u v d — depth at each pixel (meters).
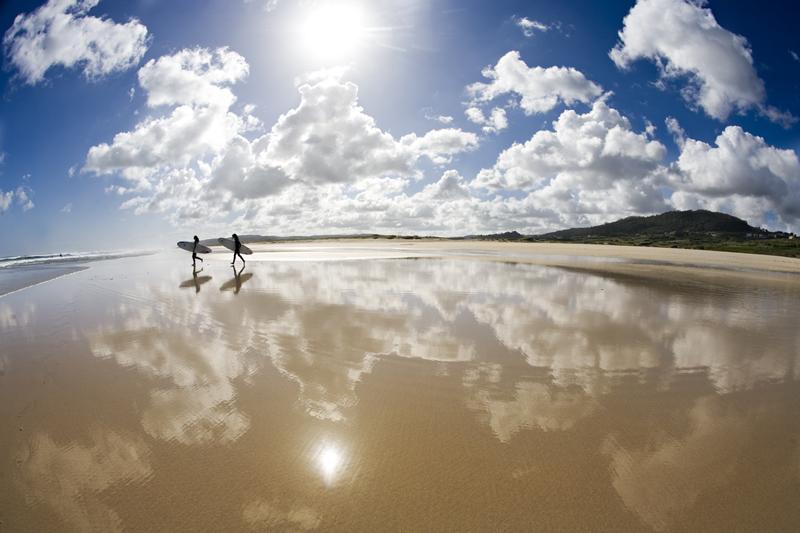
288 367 7.17
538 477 4.09
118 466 4.34
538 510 3.63
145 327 10.08
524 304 12.70
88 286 17.97
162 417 5.39
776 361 7.54
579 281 18.61
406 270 23.41
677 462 4.35
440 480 4.05
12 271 26.80
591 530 3.40
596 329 9.70
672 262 31.84
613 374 6.85
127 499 3.81
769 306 12.95
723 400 5.89
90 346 8.62
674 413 5.48
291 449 4.61
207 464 4.35
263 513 3.61
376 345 8.40
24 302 14.24
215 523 3.50
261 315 11.17
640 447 4.64
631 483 4.00
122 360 7.68
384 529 3.41
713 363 7.42
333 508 3.67
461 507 3.67
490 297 13.95
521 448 4.61
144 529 3.44
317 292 15.12
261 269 25.03
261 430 5.03
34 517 3.60
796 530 3.41
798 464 4.32
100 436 4.96
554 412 5.50
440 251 47.22
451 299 13.55
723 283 18.89
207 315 11.27
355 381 6.54
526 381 6.55
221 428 5.10
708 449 4.61
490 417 5.35
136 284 18.25
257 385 6.41
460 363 7.34
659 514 3.58
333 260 32.47
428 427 5.09
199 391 6.21
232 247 26.95
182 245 29.02
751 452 4.55
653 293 15.32
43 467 4.35
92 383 6.60
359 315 11.12
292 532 3.38
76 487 4.00
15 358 8.02
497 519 3.52
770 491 3.89
